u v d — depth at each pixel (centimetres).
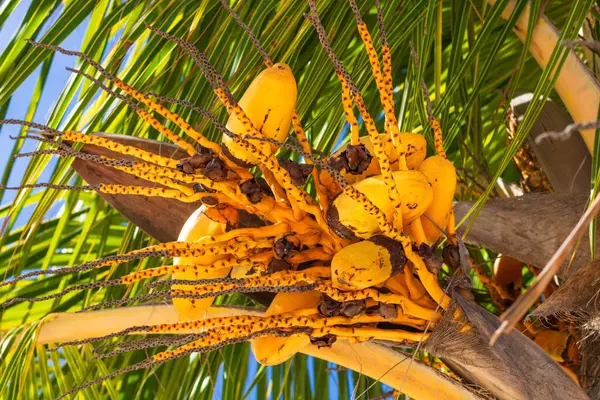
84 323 315
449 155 423
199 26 328
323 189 239
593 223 248
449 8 400
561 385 238
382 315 238
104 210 388
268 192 245
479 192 365
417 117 361
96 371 340
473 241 293
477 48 299
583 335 264
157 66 316
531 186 342
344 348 281
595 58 343
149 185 282
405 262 231
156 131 341
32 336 316
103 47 319
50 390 318
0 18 317
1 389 314
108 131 330
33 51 301
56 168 308
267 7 300
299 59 340
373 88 383
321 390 382
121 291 353
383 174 223
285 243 236
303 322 233
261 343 248
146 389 361
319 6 302
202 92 329
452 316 238
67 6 309
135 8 317
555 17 390
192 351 231
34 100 340
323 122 376
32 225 329
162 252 229
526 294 167
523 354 240
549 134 164
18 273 318
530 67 426
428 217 241
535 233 286
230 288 227
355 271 227
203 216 246
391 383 278
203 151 235
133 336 351
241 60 299
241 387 354
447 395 274
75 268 222
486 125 438
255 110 230
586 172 327
